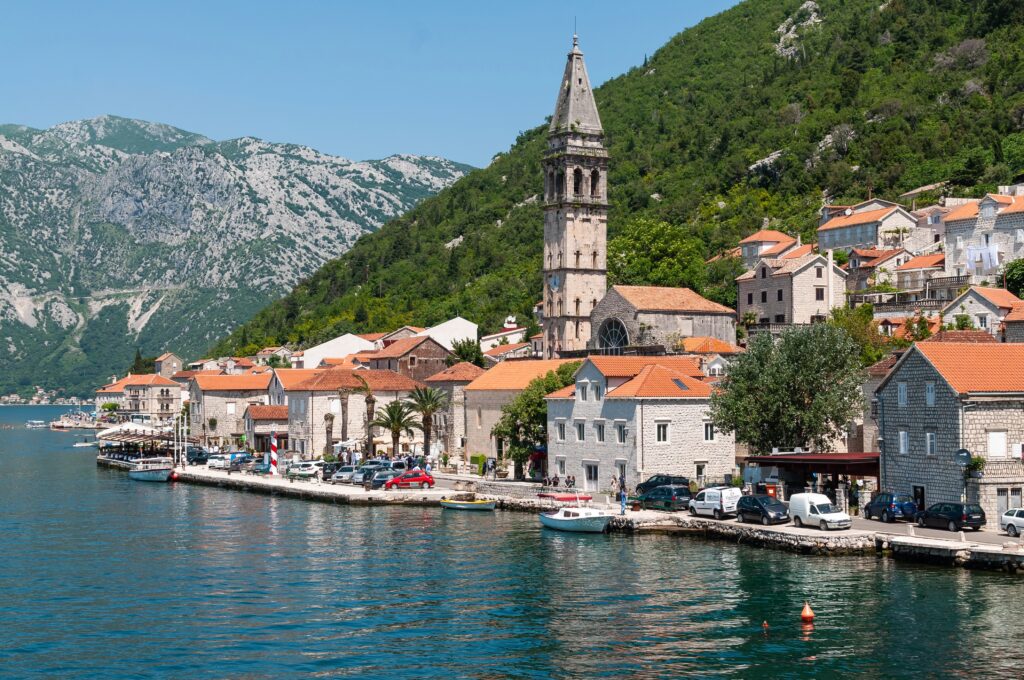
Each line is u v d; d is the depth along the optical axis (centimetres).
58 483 17425
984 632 6619
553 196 18900
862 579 7962
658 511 10856
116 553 10050
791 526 9512
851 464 9981
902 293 16900
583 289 18638
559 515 10850
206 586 8488
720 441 12238
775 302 17888
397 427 16212
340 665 6400
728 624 7000
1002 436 9012
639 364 12644
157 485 16888
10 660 6575
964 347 9456
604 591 7975
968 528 8756
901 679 5919
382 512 12569
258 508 13300
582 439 12712
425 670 6278
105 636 7069
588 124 18850
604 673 6156
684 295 16688
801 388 11112
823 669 6112
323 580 8625
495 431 14138
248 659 6544
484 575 8656
